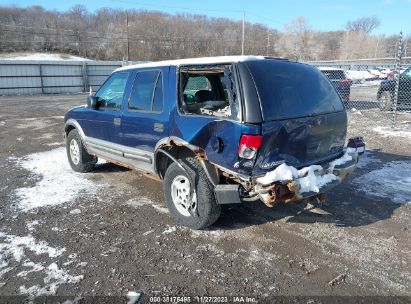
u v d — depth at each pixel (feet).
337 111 14.23
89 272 11.13
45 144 30.40
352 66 95.04
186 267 11.36
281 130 11.76
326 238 13.14
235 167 11.77
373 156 24.34
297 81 13.10
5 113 53.16
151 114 15.03
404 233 13.48
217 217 13.38
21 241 13.07
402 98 42.96
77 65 103.60
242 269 11.23
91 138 19.38
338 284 10.44
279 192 11.29
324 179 12.73
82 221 14.75
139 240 13.10
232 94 11.85
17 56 196.44
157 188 18.62
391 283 10.49
